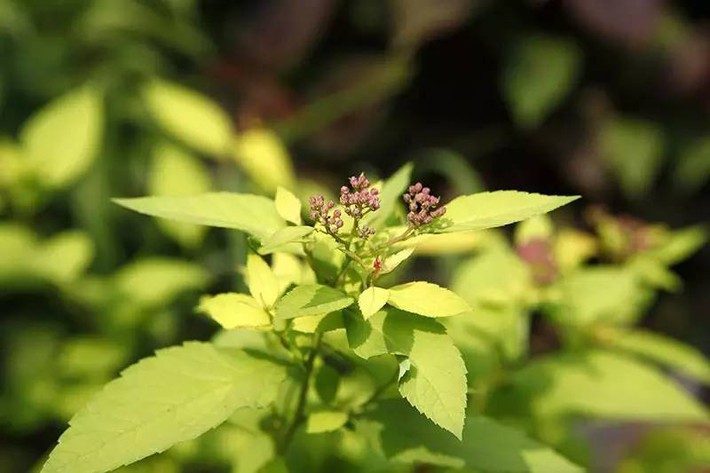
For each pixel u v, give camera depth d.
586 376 0.45
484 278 0.46
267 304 0.36
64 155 0.54
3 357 0.64
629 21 0.74
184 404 0.35
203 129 0.58
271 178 0.56
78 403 0.52
